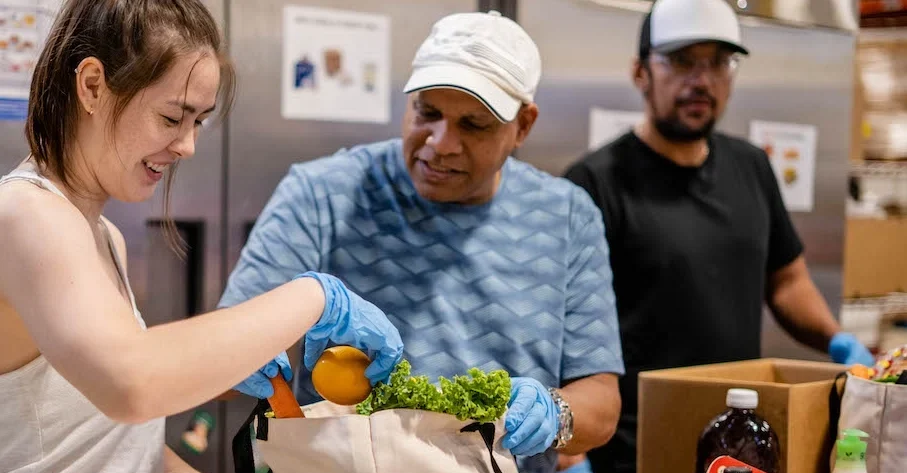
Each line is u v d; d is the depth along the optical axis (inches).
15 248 36.1
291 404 40.8
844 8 117.0
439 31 58.2
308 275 40.9
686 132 85.0
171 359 35.0
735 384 56.1
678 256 85.7
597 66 100.3
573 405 58.0
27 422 39.9
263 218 61.4
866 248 125.1
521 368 60.2
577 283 63.7
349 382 41.0
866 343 126.9
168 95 37.8
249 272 58.6
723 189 89.3
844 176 119.0
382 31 90.2
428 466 40.2
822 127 116.8
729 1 109.3
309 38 87.2
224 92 44.8
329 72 88.3
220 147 84.4
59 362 35.1
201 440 83.9
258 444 40.5
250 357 37.0
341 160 63.6
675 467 58.4
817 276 118.2
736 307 88.5
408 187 62.2
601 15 99.9
